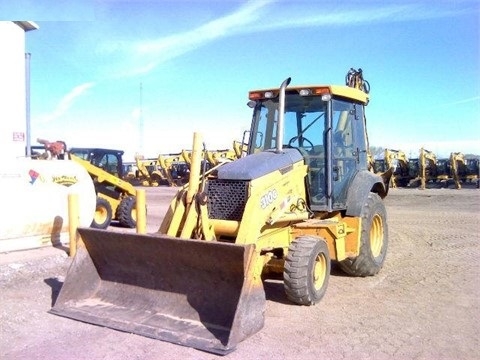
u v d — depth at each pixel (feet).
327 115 22.91
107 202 43.42
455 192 87.56
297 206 21.17
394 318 18.72
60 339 16.70
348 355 15.28
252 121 25.40
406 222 47.78
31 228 31.07
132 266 18.84
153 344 16.07
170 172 119.24
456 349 15.76
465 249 32.91
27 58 54.49
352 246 23.98
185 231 18.20
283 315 18.98
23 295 22.16
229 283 16.81
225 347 15.12
